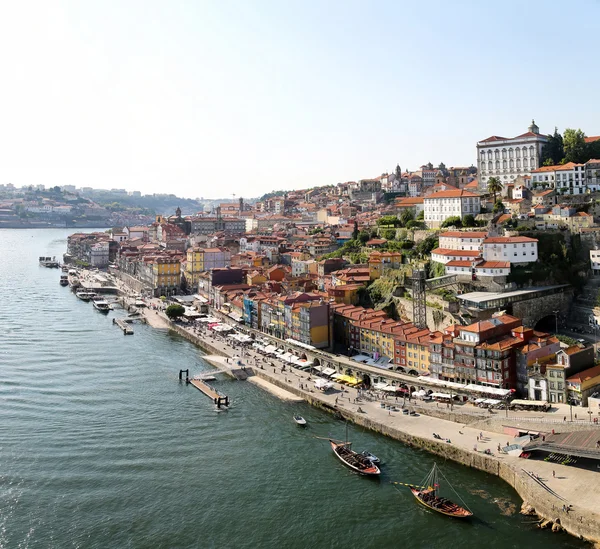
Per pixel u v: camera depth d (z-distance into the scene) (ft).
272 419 538.06
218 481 426.51
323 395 577.02
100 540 359.25
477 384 544.62
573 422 446.60
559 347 556.51
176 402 580.30
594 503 360.07
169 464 451.94
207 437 499.10
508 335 577.43
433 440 459.32
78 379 646.74
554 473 398.83
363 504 393.91
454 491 403.95
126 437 497.87
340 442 483.51
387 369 626.64
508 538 351.25
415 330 642.63
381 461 450.30
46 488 416.05
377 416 517.14
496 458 423.64
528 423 458.50
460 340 568.82
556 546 341.62
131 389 617.62
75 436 498.28
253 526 372.79
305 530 367.25
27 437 493.36
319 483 422.41
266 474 436.35
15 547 351.87
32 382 630.74
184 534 364.99
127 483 424.05
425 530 363.35
